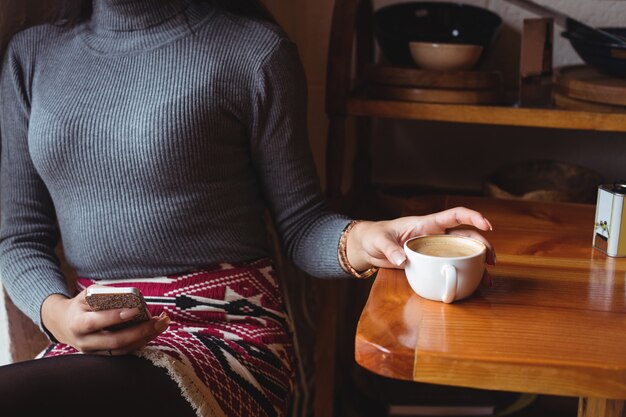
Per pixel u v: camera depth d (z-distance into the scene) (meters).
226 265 1.31
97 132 1.24
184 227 1.26
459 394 1.85
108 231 1.26
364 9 1.85
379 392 1.88
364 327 0.92
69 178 1.27
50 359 1.07
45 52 1.35
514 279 1.09
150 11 1.29
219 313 1.25
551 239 1.27
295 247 1.35
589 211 1.44
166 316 1.10
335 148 1.65
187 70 1.27
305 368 2.05
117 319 1.05
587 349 0.87
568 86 1.57
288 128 1.33
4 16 1.43
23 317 1.55
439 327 0.92
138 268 1.28
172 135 1.23
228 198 1.32
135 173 1.24
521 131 1.93
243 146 1.35
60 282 1.28
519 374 0.84
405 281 1.09
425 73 1.58
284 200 1.37
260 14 1.42
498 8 1.85
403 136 2.00
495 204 1.47
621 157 1.88
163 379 1.07
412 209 1.43
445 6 1.82
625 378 0.83
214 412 1.09
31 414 0.97
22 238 1.35
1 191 1.40
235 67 1.28
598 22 1.80
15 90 1.36
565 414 2.03
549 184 1.81
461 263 0.98
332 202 1.68
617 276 1.11
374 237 1.12
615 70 1.58
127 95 1.26
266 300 1.32
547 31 1.57
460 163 1.99
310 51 1.96
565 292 1.04
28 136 1.32
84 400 1.01
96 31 1.33
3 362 1.54
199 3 1.34
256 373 1.18
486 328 0.92
